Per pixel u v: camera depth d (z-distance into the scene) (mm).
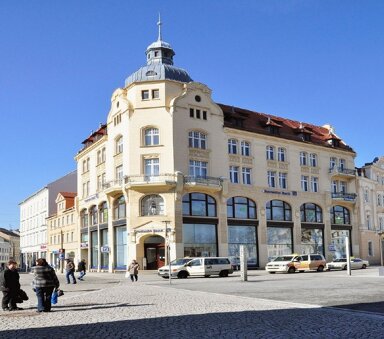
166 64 53375
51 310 15125
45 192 84062
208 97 52000
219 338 9883
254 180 54062
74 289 26062
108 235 52656
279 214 55969
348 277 31531
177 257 46688
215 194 50500
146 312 14258
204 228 49562
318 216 59719
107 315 13695
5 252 143750
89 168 60562
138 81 50031
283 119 63812
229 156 52531
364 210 65062
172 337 10039
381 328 10789
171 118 48969
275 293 20312
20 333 10789
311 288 22453
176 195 47438
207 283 29312
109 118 54062
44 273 14719
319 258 45469
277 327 11195
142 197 48000
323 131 67375
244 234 52562
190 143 50219
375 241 66312
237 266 51094
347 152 64250
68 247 68438
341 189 63125
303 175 59031
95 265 56969
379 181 69875
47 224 80625
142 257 47438
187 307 15438
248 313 13672
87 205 59344
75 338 10062
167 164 48281
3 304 15367
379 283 24969
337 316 12820
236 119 55000
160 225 47031
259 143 55406
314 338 9742
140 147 48969
